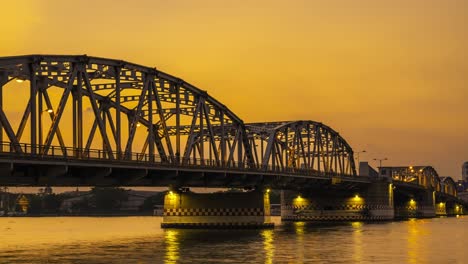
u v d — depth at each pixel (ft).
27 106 183.52
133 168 219.61
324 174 442.91
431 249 223.92
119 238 295.07
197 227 347.56
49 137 186.29
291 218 505.25
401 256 198.80
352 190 504.43
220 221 344.08
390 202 527.40
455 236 297.94
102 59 217.77
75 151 200.23
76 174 205.87
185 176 271.28
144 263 180.45
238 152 327.06
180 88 277.64
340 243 249.55
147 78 245.86
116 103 227.40
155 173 252.21
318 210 502.38
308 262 181.27
